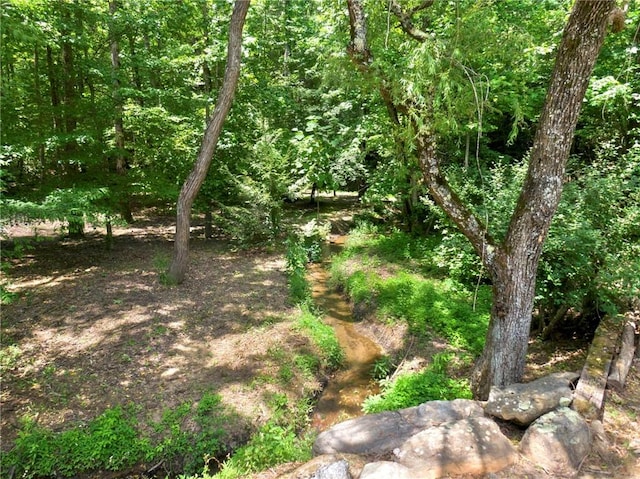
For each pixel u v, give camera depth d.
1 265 5.82
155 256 9.78
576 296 5.04
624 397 3.74
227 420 4.71
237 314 7.24
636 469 2.83
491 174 7.30
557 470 2.78
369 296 8.39
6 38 7.00
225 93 7.67
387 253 10.20
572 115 3.54
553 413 3.20
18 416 4.44
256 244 11.48
